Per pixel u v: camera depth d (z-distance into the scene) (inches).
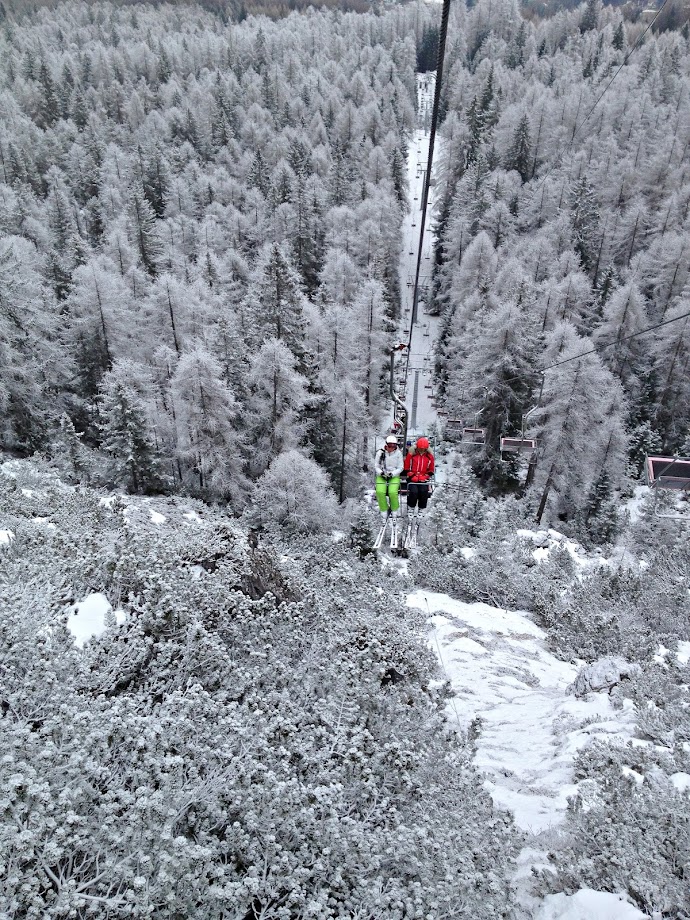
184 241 3179.1
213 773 148.6
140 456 1374.3
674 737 266.2
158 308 1840.6
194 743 160.1
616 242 2898.6
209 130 4800.7
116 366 1566.2
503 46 6781.5
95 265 1755.7
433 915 137.4
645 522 1488.7
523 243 2802.7
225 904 127.0
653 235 2896.2
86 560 249.1
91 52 6382.9
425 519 714.2
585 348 1614.2
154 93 5772.6
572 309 2256.4
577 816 200.7
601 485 1601.9
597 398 1592.0
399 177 4303.6
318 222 3253.0
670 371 2043.6
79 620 215.6
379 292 2006.6
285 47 7130.9
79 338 1809.8
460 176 4001.0
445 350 2630.4
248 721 178.2
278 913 125.1
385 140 4606.3
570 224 2962.6
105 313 1756.9
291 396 1514.5
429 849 163.3
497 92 4813.0
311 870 142.4
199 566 303.7
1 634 170.1
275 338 1539.1
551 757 274.5
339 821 155.4
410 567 583.8
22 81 5610.2
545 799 237.9
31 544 280.1
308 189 3250.5
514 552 665.0
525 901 176.4
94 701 156.8
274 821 146.7
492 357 1742.1
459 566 580.4
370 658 265.6
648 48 5265.8
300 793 154.3
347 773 183.0
